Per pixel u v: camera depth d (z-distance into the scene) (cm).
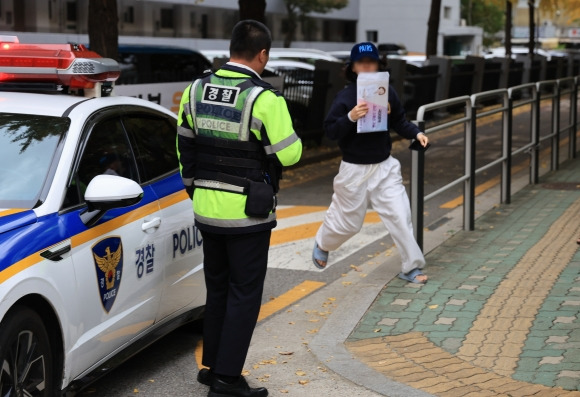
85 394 462
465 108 851
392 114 629
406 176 1364
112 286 427
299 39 5556
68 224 400
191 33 4553
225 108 420
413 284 652
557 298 599
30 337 366
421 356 500
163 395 462
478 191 1138
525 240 805
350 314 584
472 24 7288
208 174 430
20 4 3484
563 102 1381
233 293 440
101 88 494
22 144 429
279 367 498
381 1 6147
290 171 1437
